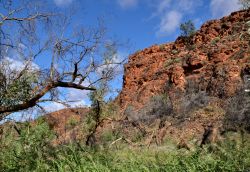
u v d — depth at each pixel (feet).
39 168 33.73
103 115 63.10
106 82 48.49
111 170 32.86
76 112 64.13
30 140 40.29
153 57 182.50
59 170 32.42
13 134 43.19
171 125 103.60
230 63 132.67
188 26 187.32
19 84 42.80
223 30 170.50
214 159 33.01
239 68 127.85
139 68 181.47
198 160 33.17
